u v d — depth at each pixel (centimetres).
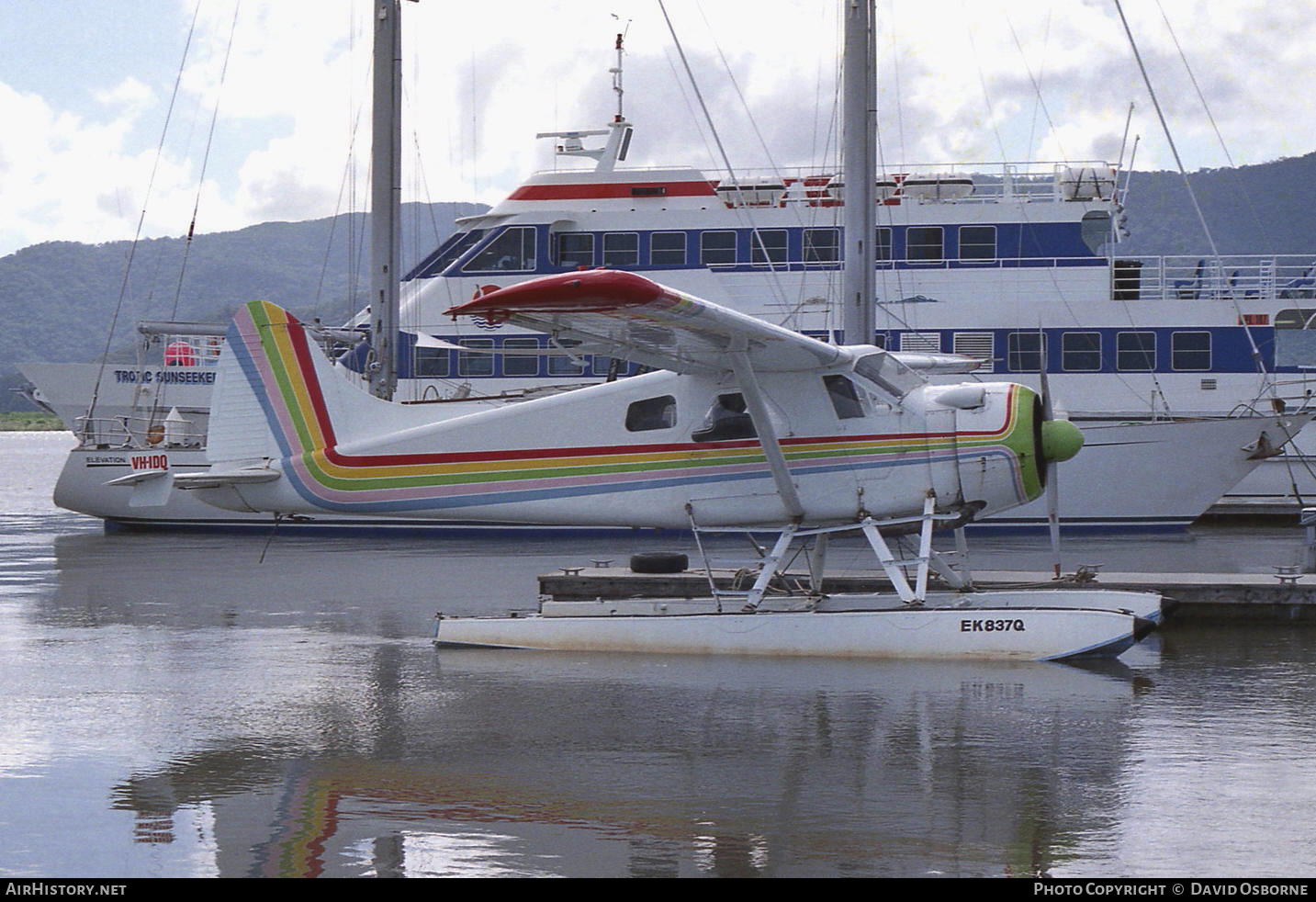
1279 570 2261
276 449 2206
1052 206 4066
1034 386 3997
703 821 1126
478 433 2114
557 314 1630
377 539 3981
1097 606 1984
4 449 19075
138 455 4172
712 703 1590
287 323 2206
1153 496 3656
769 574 1981
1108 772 1264
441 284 4209
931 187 4112
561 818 1138
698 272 4103
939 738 1405
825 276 4069
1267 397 3897
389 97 3531
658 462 2028
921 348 4031
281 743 1408
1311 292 4231
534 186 4238
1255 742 1377
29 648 2025
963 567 2062
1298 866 1009
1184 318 3988
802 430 1972
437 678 1766
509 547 3688
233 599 2609
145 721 1516
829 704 1580
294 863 1036
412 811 1164
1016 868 1009
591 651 1972
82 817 1157
